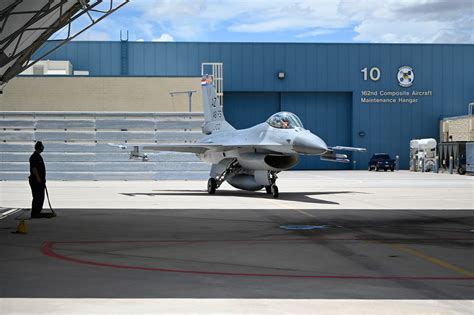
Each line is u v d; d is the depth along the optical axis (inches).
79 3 788.0
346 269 437.1
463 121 2551.7
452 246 549.3
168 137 1808.6
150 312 319.9
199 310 323.3
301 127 1091.9
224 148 1171.3
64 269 436.1
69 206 951.0
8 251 517.7
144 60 2728.8
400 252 514.0
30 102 2194.9
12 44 812.6
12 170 1781.5
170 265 452.1
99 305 333.4
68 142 1806.1
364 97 2856.8
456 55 2888.8
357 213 844.0
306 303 338.3
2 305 333.4
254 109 2874.0
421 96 2878.9
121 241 577.9
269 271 429.4
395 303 338.6
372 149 2874.0
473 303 338.6
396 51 2864.2
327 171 2748.5
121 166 1801.2
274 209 898.7
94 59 2699.3
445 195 1194.0
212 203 1000.9
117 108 2208.4
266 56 2807.6
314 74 2832.2
